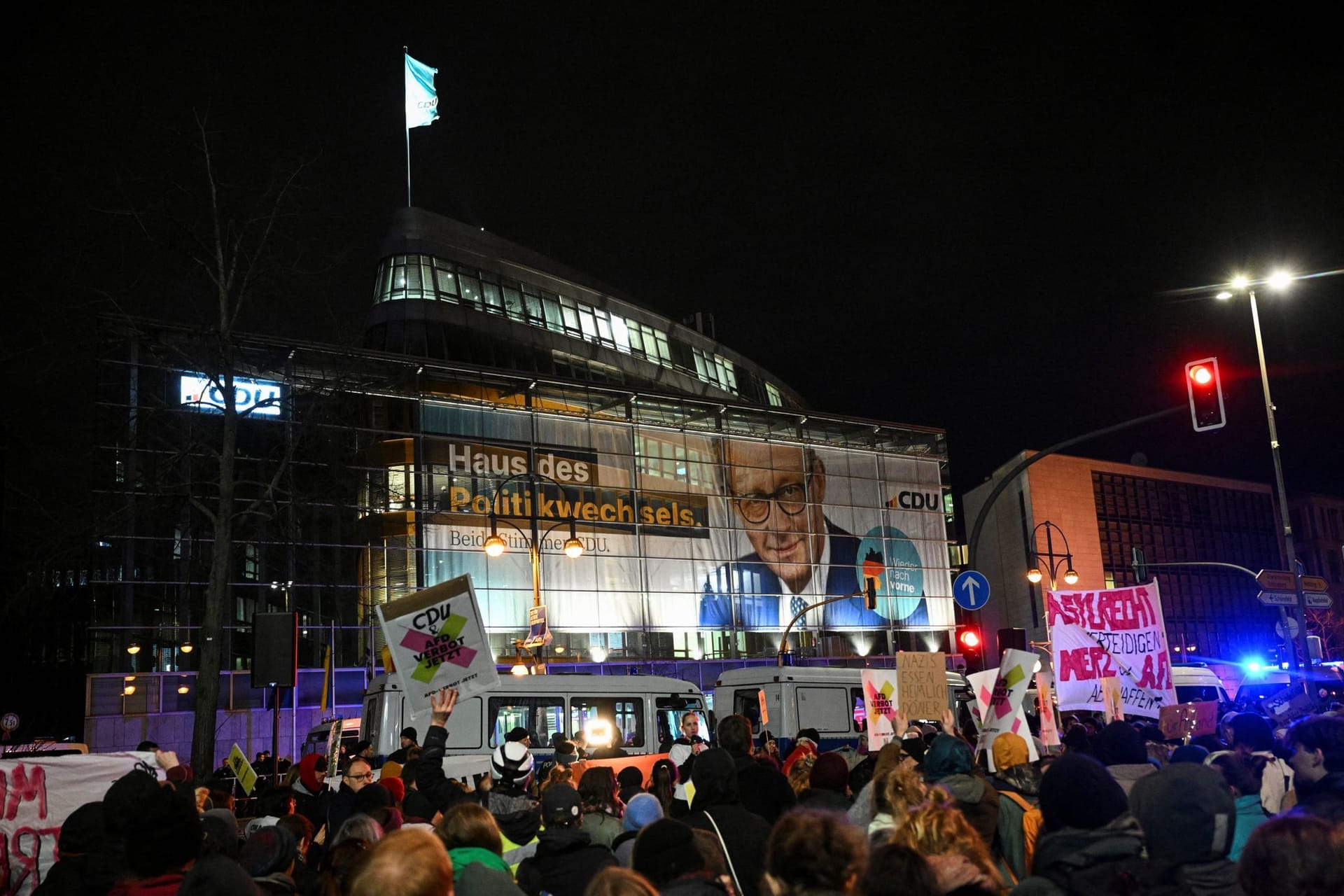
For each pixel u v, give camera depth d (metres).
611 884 3.44
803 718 23.66
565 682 21.05
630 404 53.59
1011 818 6.27
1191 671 36.53
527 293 59.06
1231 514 100.75
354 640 44.03
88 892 5.43
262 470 25.84
